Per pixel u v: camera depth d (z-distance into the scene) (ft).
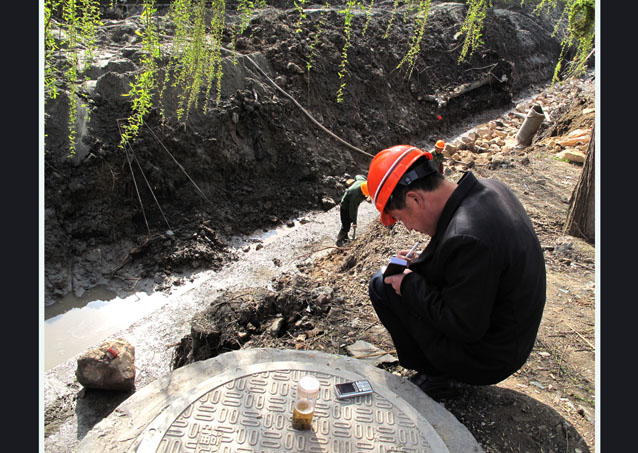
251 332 11.71
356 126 28.27
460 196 6.89
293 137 24.32
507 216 6.73
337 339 10.66
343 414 7.45
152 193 19.42
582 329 10.78
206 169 21.07
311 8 33.91
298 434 7.05
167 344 14.40
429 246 7.47
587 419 8.35
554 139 25.31
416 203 7.17
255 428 7.10
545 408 8.56
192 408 7.36
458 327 6.63
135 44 22.27
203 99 21.54
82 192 18.04
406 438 7.13
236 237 20.65
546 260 13.91
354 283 13.20
